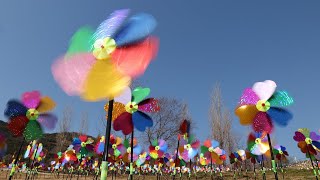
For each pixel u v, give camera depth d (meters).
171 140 31.61
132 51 3.75
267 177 19.58
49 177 22.03
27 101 9.18
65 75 3.63
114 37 3.85
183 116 31.48
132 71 3.69
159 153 14.34
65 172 26.39
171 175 21.70
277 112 7.96
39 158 20.31
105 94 3.64
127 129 8.16
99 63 3.72
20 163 22.55
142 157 16.42
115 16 3.94
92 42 3.81
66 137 38.97
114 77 3.68
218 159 15.41
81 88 3.64
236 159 18.81
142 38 3.77
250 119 8.03
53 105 9.43
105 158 3.73
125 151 14.53
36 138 9.14
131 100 8.35
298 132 12.03
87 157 19.12
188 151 13.90
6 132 35.22
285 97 7.99
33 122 9.17
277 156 16.91
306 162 27.12
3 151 11.73
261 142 11.59
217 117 32.56
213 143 15.75
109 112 3.96
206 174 22.84
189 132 14.12
